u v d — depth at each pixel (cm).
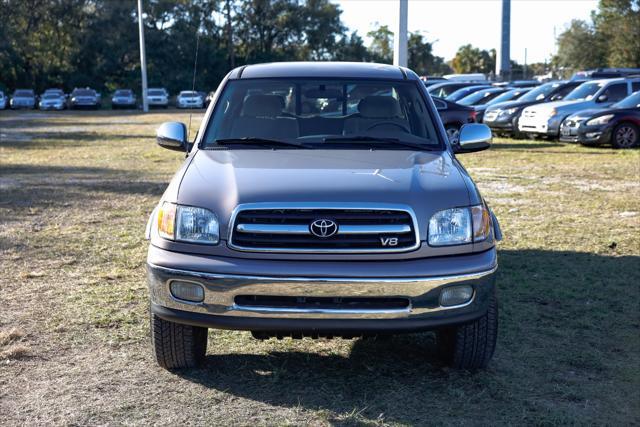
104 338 509
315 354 485
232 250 394
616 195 1080
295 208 391
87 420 389
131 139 2323
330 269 386
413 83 552
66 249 764
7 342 498
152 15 7300
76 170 1460
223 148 493
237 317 393
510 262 707
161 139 527
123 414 396
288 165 443
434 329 401
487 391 427
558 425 385
